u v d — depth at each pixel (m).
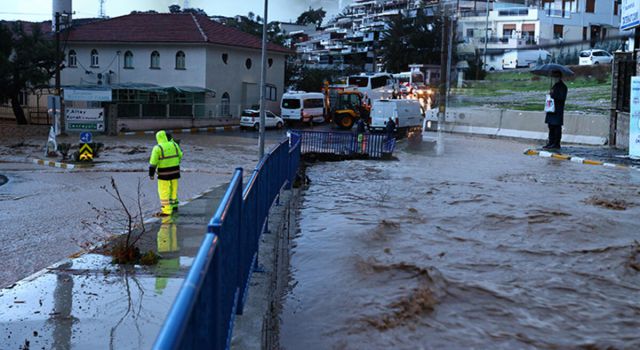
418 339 5.11
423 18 73.56
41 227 11.04
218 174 20.22
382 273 6.91
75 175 19.73
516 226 9.24
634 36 21.22
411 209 10.70
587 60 40.72
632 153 19.12
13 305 6.07
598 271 6.93
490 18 42.47
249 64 49.94
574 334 5.16
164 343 1.91
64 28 45.97
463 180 14.86
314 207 11.24
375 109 33.84
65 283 6.82
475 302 5.92
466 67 39.47
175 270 7.42
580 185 13.79
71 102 41.44
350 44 111.25
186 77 45.78
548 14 42.81
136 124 39.34
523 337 5.11
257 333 4.93
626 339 5.05
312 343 5.06
